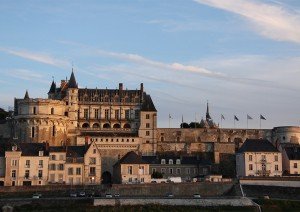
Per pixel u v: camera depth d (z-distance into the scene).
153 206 124.81
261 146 185.75
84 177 170.12
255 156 182.62
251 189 152.50
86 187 150.75
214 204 128.75
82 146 178.00
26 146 168.62
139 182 165.50
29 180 162.88
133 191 150.00
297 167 185.00
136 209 122.75
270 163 182.62
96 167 172.12
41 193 146.50
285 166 187.25
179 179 172.88
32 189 147.88
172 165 188.50
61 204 126.50
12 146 164.62
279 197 143.88
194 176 187.62
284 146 197.88
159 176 180.12
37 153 166.00
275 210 127.69
